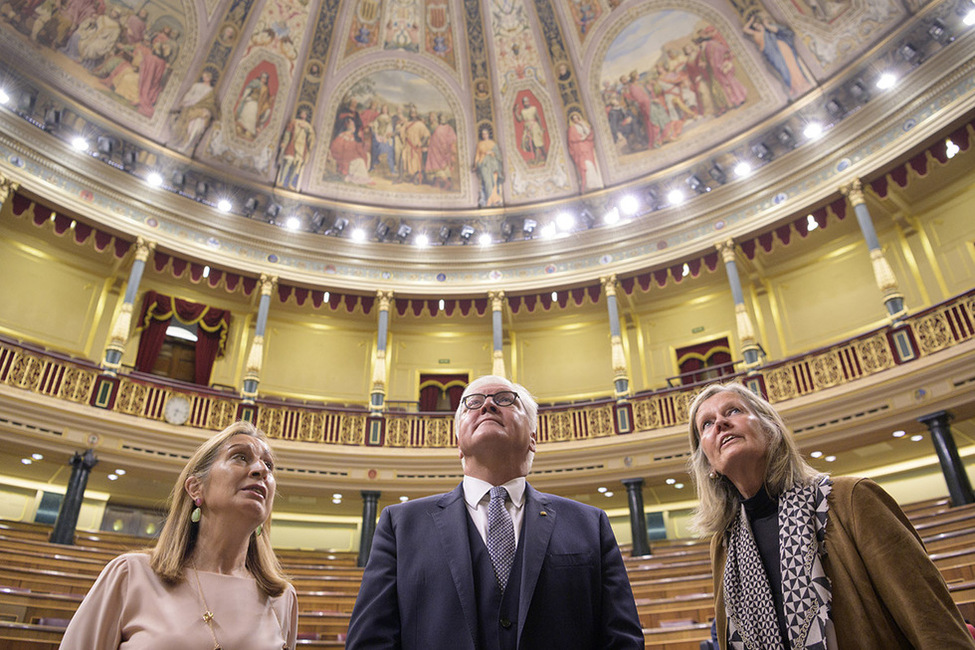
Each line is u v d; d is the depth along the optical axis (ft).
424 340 58.70
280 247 51.37
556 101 55.57
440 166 56.75
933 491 40.09
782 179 45.93
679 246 49.21
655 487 45.73
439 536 8.25
